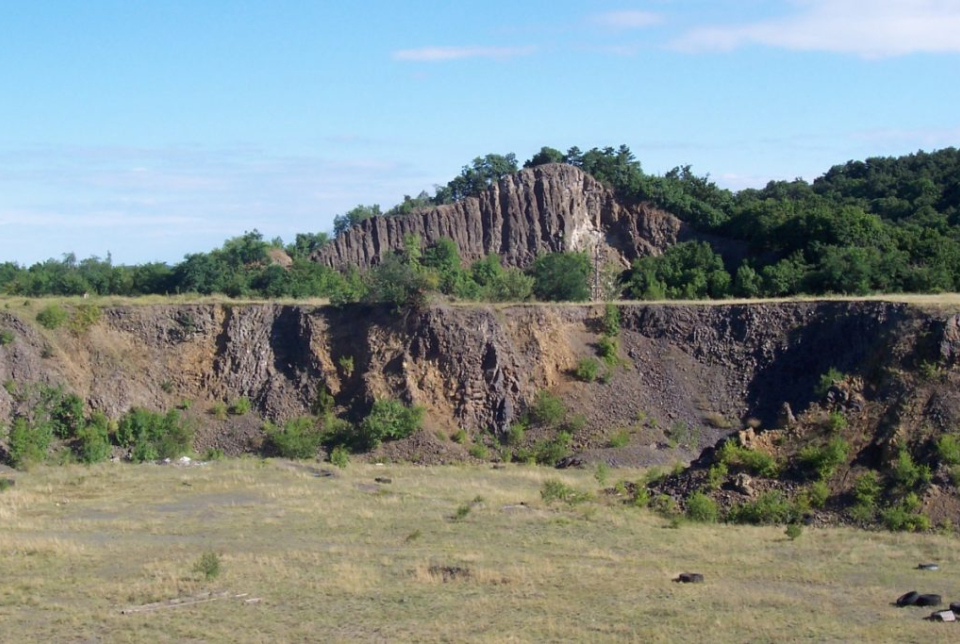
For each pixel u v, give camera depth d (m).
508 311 67.38
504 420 62.62
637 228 116.81
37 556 36.00
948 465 42.44
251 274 92.06
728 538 39.22
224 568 33.94
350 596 30.81
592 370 64.69
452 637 26.69
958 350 48.00
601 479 50.75
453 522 42.03
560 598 30.58
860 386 48.88
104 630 27.77
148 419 60.84
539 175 118.31
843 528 41.00
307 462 58.62
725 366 64.56
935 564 35.09
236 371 65.75
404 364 64.25
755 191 134.88
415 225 114.81
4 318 64.12
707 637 26.61
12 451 56.28
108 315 67.00
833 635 26.70
